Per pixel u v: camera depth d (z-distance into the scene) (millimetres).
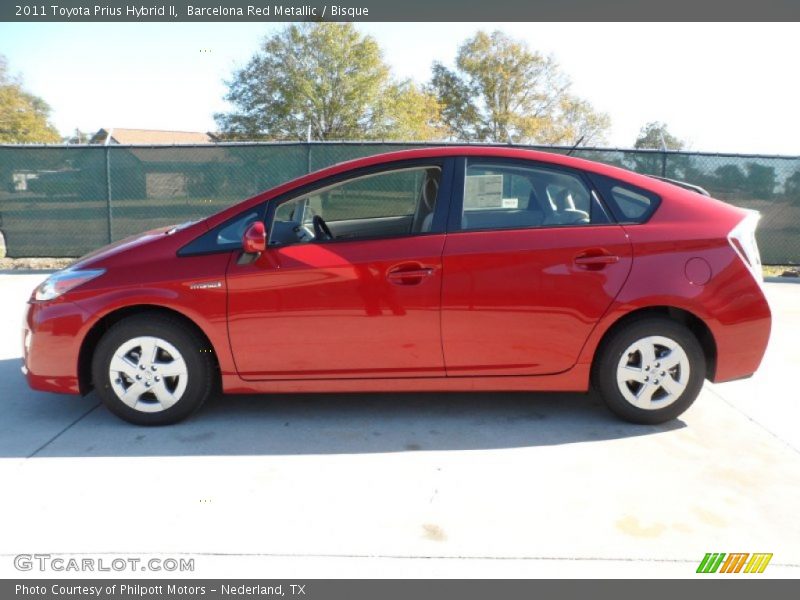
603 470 3406
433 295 3768
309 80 36594
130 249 3943
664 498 3117
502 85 49344
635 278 3760
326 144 9422
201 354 3910
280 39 36500
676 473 3371
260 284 3771
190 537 2795
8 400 4438
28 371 3959
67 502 3074
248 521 2914
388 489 3207
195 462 3496
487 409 4270
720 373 3881
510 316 3787
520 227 3844
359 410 4254
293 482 3277
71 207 9594
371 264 3768
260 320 3795
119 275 3830
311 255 3799
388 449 3668
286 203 3967
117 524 2889
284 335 3812
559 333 3811
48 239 9664
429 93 50312
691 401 3912
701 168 9516
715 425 3998
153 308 3891
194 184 9562
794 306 7652
